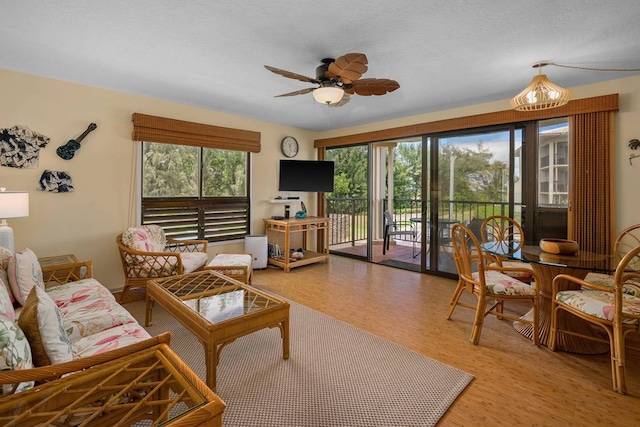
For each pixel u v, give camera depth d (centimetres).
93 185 336
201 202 434
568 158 329
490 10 189
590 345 230
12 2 183
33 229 303
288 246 447
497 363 211
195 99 378
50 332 123
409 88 330
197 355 219
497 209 380
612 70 278
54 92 309
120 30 216
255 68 282
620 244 284
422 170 442
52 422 92
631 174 294
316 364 208
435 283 395
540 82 242
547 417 161
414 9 188
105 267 347
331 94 235
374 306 315
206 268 311
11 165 288
